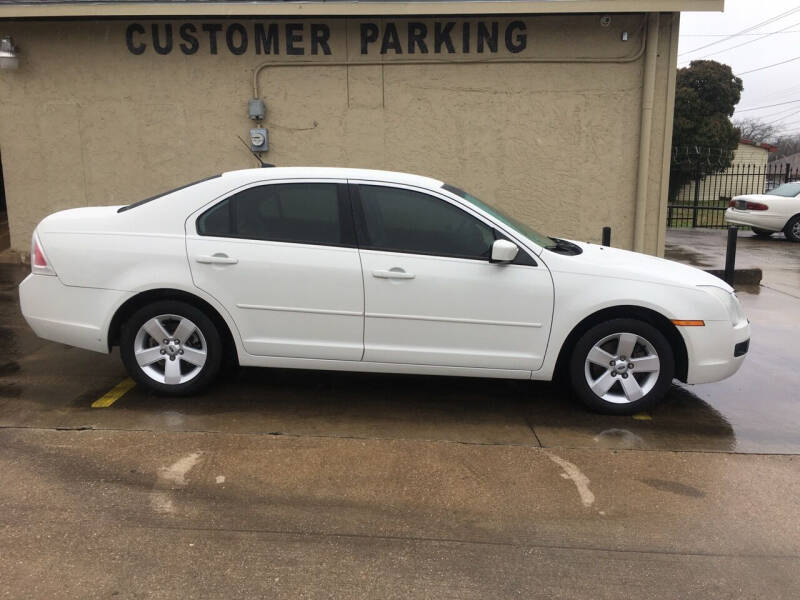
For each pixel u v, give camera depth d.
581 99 8.86
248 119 9.12
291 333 4.49
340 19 8.79
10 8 8.45
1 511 3.24
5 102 9.21
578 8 8.20
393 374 5.44
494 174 9.15
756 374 5.69
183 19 8.84
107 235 4.52
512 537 3.15
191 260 4.43
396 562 2.94
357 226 4.45
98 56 9.02
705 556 3.04
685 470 3.87
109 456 3.83
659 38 8.61
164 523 3.18
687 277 4.58
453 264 4.39
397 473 3.74
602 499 3.52
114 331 4.64
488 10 8.30
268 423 4.37
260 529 3.16
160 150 9.25
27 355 5.69
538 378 4.53
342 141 9.15
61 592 2.68
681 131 32.09
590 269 4.43
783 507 3.48
